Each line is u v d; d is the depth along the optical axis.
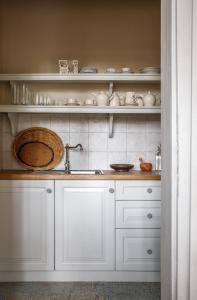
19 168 3.21
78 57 3.25
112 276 2.66
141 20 3.25
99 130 3.24
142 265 2.64
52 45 3.25
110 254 2.63
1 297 2.36
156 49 3.25
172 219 1.45
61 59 3.25
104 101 2.95
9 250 2.63
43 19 3.25
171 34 1.43
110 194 2.63
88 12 3.25
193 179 1.42
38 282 2.64
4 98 3.22
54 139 3.21
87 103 2.97
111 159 3.24
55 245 2.64
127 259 2.64
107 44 3.25
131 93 2.99
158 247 2.63
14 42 3.23
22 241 2.63
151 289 2.51
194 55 1.40
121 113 3.15
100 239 2.63
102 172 2.95
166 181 1.57
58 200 2.63
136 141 3.25
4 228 2.63
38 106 2.89
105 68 3.25
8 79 2.89
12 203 2.63
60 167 3.21
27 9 3.25
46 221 2.63
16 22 3.24
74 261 2.64
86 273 2.66
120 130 3.25
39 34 3.25
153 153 3.25
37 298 2.34
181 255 1.44
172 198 1.45
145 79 2.91
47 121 3.24
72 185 2.63
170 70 1.46
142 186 2.63
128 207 2.63
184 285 1.44
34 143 3.21
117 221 2.63
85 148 3.24
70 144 3.24
